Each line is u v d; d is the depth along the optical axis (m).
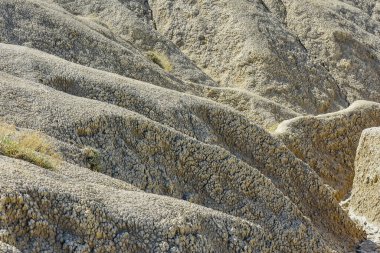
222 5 44.28
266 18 44.53
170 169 14.37
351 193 23.08
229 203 14.56
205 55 41.75
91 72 19.03
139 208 9.22
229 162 15.27
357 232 18.75
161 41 39.56
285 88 38.75
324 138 25.75
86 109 14.26
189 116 18.48
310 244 14.51
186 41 42.91
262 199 15.02
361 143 21.69
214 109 19.50
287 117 31.97
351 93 42.69
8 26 26.69
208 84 37.53
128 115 14.74
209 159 15.06
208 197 14.52
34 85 15.36
